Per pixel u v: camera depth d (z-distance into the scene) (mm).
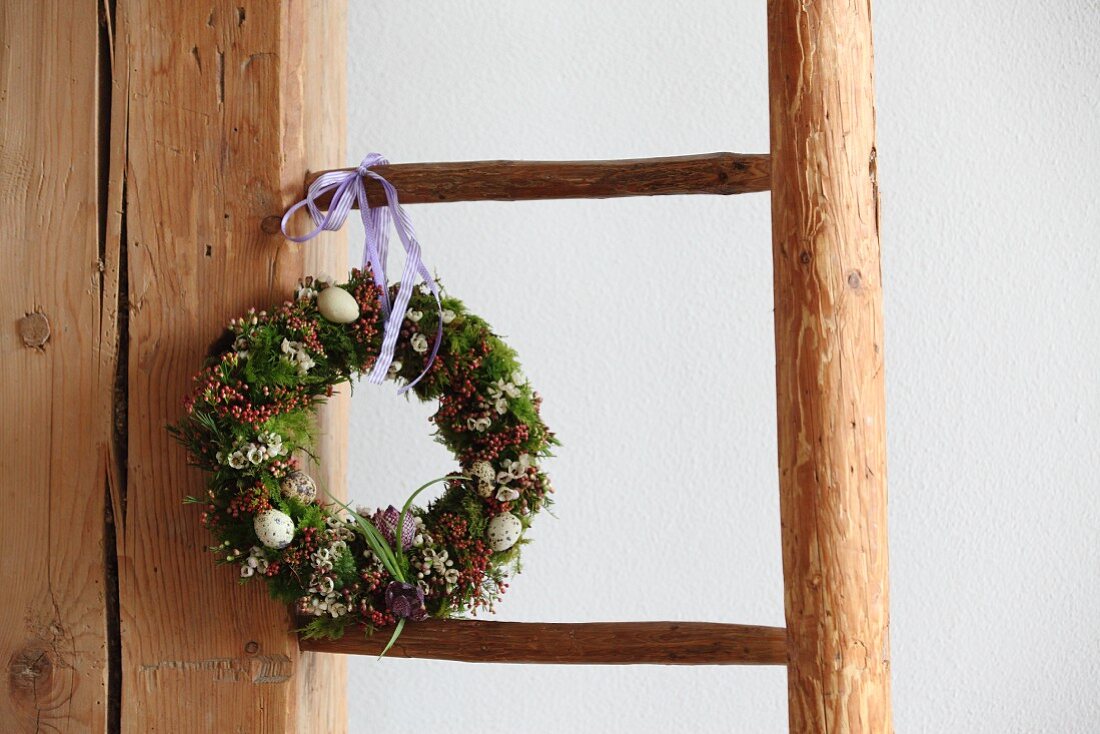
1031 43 2557
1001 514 2551
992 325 2551
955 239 2549
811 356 2170
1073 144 2557
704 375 2551
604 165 2219
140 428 2229
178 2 2229
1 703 2234
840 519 2166
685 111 2547
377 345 2219
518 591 2549
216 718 2219
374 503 2557
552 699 2566
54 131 2240
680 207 2555
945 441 2549
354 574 2188
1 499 2240
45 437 2236
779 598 2549
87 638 2230
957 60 2553
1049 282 2555
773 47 2189
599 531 2551
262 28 2223
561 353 2553
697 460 2551
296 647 2221
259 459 2156
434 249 2557
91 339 2236
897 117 2549
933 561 2551
